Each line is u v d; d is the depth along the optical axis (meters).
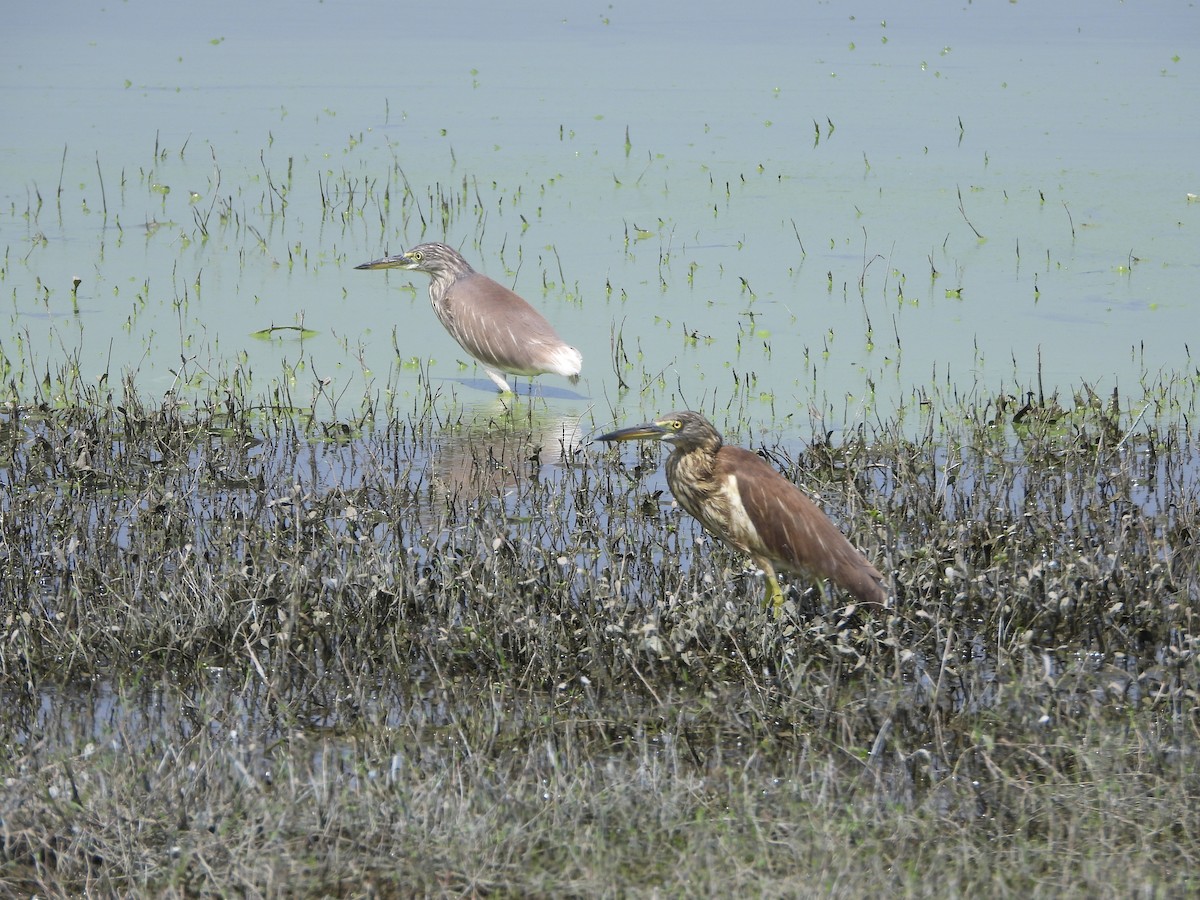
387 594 10.23
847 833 7.20
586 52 38.97
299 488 11.48
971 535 11.38
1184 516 11.73
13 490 13.10
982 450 14.25
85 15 45.34
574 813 7.43
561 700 9.30
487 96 33.56
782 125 30.31
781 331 18.28
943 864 6.94
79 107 32.56
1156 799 7.46
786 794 7.69
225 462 13.98
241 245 22.56
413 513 12.76
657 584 10.95
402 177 26.12
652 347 17.75
